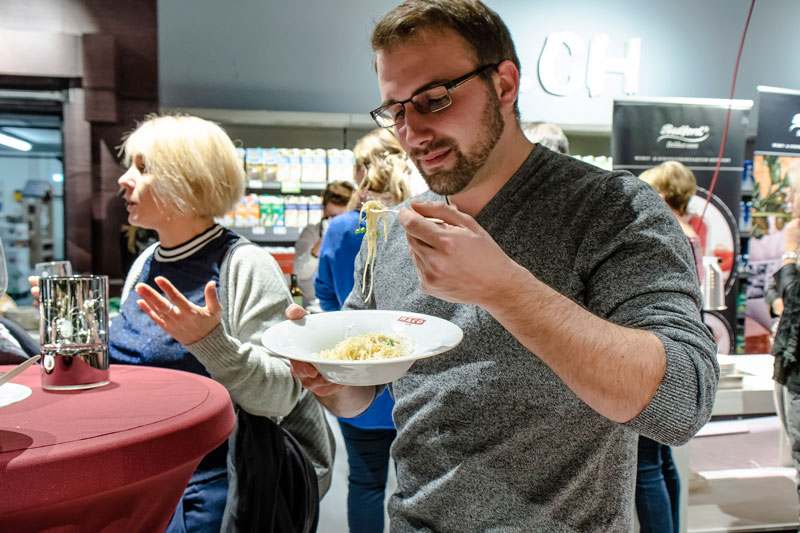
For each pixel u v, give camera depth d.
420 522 1.07
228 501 1.28
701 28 5.04
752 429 2.80
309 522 1.37
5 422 0.82
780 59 5.14
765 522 2.79
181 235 1.58
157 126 1.54
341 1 4.75
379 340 1.00
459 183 0.98
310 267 3.99
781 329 2.47
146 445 0.77
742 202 4.66
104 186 4.40
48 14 4.32
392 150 2.21
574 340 0.73
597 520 0.97
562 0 4.85
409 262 1.15
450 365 1.04
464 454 1.02
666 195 3.41
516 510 0.99
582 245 0.95
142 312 1.53
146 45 4.48
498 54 0.96
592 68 4.72
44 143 4.45
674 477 2.37
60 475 0.70
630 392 0.73
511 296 0.72
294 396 1.38
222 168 1.57
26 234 4.50
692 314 0.80
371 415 2.19
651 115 3.85
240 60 4.65
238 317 1.44
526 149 1.06
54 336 0.99
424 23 0.92
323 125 4.60
